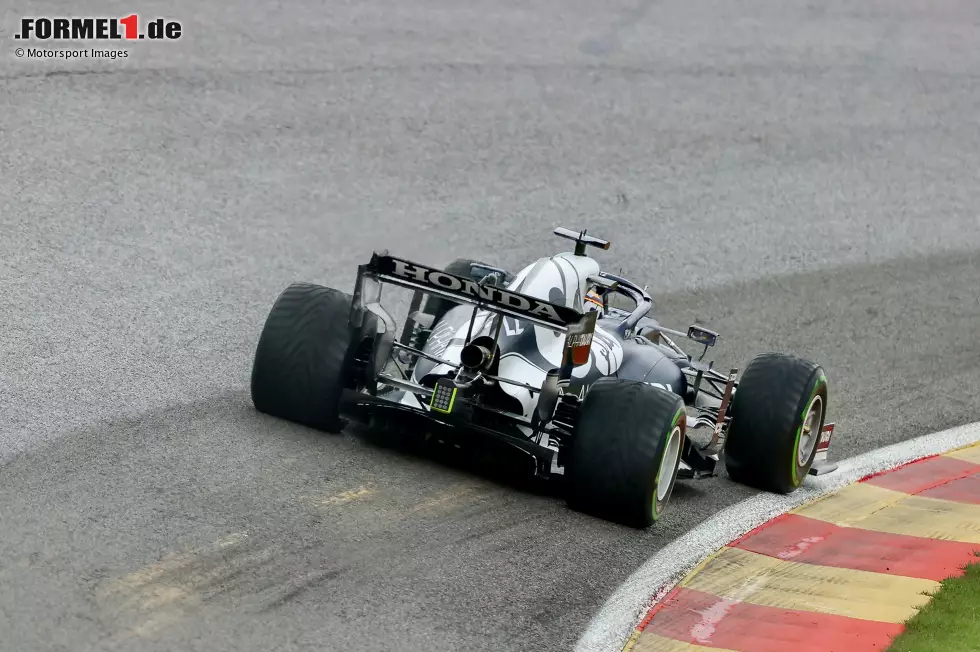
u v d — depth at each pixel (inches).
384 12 3747.5
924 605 909.2
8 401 1066.7
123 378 1179.9
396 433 1068.5
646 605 863.7
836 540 1079.0
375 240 1973.4
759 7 4837.6
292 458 1003.9
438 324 1142.3
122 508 854.5
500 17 3969.0
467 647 745.0
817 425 1241.4
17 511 824.9
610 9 4389.8
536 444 995.9
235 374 1246.9
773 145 3196.4
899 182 3051.2
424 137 2650.1
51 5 3075.8
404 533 900.0
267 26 3321.9
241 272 1678.2
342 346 1050.7
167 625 705.0
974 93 4069.9
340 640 721.6
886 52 4456.2
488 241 2105.1
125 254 1649.9
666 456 1021.2
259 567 797.9
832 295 2161.7
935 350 1929.1
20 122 2162.9
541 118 2999.5
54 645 663.8
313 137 2472.9
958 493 1270.9
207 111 2480.3
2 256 1540.4
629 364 1186.6
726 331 1887.3
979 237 2706.7
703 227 2466.8
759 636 832.3
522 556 906.1
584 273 1145.4
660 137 3068.4
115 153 2108.8
